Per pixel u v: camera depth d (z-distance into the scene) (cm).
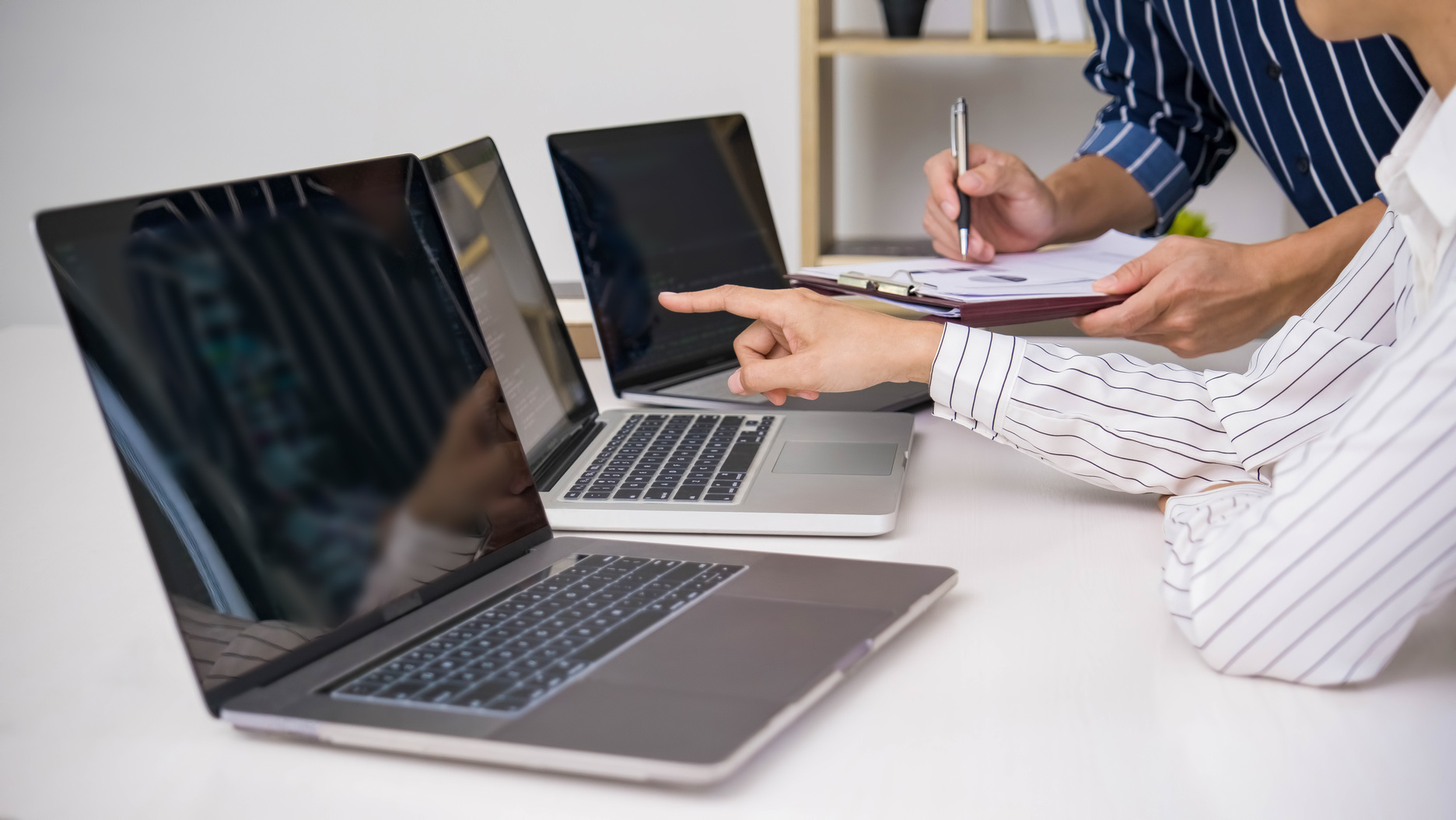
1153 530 80
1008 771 50
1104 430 82
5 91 278
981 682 58
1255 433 80
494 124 267
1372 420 58
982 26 210
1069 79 240
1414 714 55
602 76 261
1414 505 56
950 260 126
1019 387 83
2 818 48
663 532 81
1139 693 57
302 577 59
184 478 56
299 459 62
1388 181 71
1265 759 51
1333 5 67
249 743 54
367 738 51
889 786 49
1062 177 150
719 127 141
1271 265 104
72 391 131
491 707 52
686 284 127
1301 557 58
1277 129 145
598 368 131
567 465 91
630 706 51
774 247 141
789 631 59
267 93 272
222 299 61
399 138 271
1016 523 81
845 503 80
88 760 53
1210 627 59
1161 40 158
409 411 70
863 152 250
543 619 62
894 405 109
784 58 254
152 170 281
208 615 55
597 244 117
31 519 89
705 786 49
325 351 66
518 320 99
